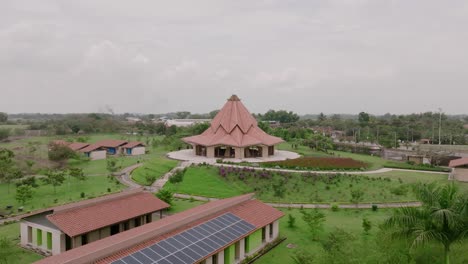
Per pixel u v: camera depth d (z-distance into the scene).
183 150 108.38
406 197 57.16
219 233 33.75
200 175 69.56
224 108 100.12
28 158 102.62
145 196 46.72
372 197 57.41
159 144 133.25
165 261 27.20
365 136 155.50
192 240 31.27
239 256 35.31
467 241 24.22
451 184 26.22
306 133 133.50
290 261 35.53
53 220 36.06
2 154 80.44
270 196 59.19
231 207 40.88
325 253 30.28
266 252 37.94
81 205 39.84
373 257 26.31
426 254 27.12
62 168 92.00
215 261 32.19
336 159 82.38
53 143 107.06
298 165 75.69
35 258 36.19
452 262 26.62
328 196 58.47
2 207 55.19
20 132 173.25
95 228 37.03
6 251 35.31
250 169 69.56
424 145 133.75
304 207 54.34
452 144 146.62
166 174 75.56
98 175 81.06
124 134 190.88
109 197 43.12
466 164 67.81
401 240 25.64
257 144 90.25
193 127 142.25
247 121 97.75
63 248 36.03
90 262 25.52
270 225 41.47
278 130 131.00
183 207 54.44
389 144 130.50
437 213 23.08
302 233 43.59
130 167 91.44
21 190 55.59
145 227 34.47
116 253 27.30
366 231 40.78
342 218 48.59
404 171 77.88
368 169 77.56
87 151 109.25
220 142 90.19
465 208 23.09
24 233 39.44
